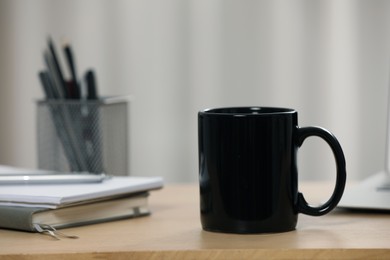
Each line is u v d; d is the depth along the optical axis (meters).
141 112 2.55
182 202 1.34
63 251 0.96
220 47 2.54
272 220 1.04
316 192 1.43
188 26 2.53
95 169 1.64
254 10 2.53
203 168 1.06
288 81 2.55
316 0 2.53
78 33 2.51
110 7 2.51
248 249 0.95
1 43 2.52
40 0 2.50
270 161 1.03
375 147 2.59
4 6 2.50
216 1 2.52
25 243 1.01
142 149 2.56
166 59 2.54
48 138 1.70
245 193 1.03
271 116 1.02
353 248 0.95
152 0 2.52
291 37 2.54
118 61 2.53
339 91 2.56
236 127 1.02
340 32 2.55
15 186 1.21
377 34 2.55
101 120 1.64
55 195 1.09
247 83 2.55
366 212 1.21
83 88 1.70
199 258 0.95
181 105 2.55
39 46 2.51
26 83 2.53
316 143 2.60
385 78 2.56
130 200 1.20
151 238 1.03
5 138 2.55
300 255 0.95
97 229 1.10
